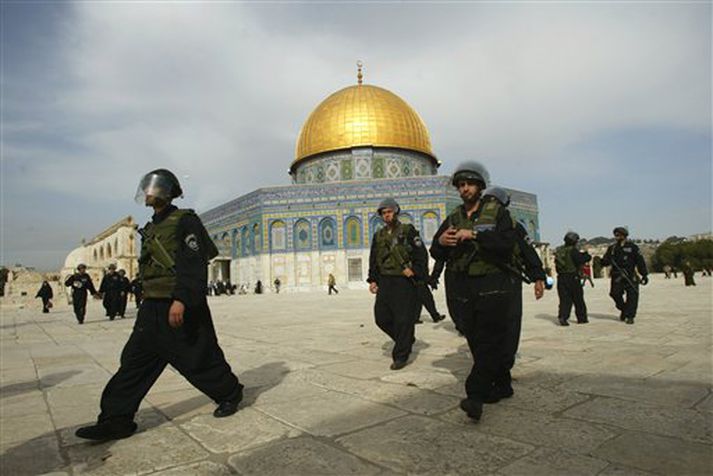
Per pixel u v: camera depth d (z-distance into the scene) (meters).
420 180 34.41
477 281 3.38
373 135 37.56
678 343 5.96
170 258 3.36
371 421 3.27
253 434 3.12
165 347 3.34
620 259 8.36
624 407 3.35
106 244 44.25
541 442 2.76
